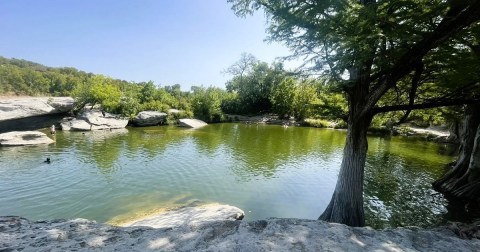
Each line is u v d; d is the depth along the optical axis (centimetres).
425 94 1316
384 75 956
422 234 511
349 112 1075
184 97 7631
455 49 847
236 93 8150
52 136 3428
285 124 6325
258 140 3781
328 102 1238
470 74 860
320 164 2498
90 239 421
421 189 1817
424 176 2123
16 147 2717
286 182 1947
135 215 1334
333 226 503
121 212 1372
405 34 749
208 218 1220
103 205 1452
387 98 1438
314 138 4156
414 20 778
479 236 557
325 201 1633
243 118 6938
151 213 1349
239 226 480
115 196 1578
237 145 3312
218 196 1642
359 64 835
